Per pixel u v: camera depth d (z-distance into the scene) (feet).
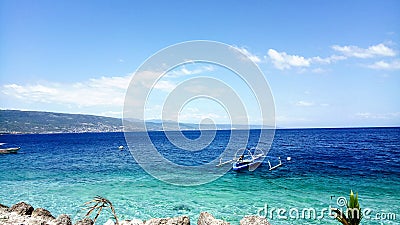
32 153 198.29
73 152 202.08
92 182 85.40
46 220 39.68
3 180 91.04
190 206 59.21
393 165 115.75
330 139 316.81
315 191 71.87
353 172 100.37
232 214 53.88
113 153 188.44
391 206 57.77
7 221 37.42
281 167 113.19
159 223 36.63
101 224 48.83
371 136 366.02
